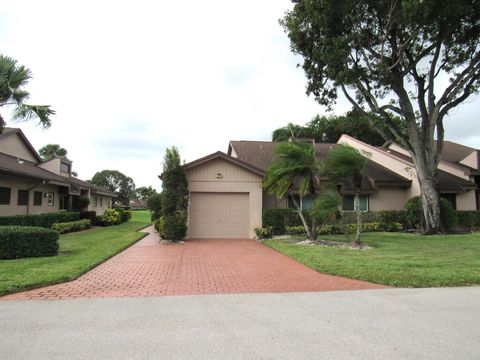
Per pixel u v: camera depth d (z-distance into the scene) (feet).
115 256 38.52
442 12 46.06
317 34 56.39
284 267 32.63
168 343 14.73
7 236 34.81
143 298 22.15
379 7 53.36
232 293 23.49
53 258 34.68
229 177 59.52
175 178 53.72
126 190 298.97
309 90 62.80
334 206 46.42
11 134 74.69
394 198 73.82
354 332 16.02
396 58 59.41
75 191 86.43
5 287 23.35
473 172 75.87
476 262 32.99
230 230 59.31
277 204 67.87
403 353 13.70
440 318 18.03
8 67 42.73
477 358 13.25
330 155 47.24
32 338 15.29
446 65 61.93
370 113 68.59
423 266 31.30
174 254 40.42
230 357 13.33
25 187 64.80
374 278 27.12
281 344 14.60
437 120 63.31
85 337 15.42
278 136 137.59
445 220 63.82
